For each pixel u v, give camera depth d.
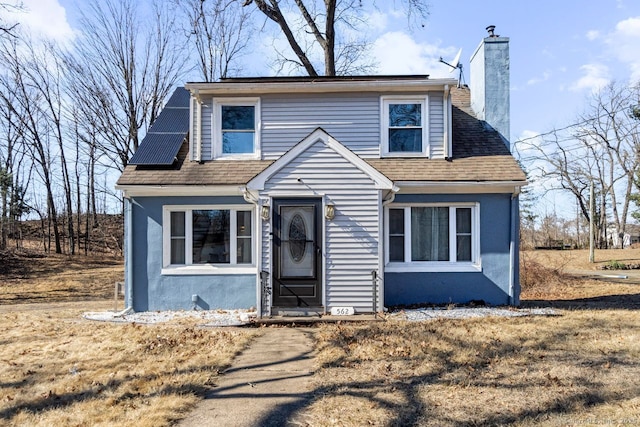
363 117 11.02
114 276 20.61
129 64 24.25
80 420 4.20
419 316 9.05
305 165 9.30
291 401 4.67
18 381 5.40
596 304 11.27
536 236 46.94
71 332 8.14
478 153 10.98
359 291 9.21
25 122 25.73
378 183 9.27
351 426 4.03
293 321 8.68
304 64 20.27
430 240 10.56
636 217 34.50
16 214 27.58
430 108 11.02
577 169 39.75
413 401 4.60
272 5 19.80
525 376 5.32
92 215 35.00
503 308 9.95
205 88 10.77
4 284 17.98
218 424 4.11
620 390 4.81
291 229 9.30
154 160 10.72
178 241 10.60
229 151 11.15
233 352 6.59
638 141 33.97
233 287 10.45
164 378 5.40
